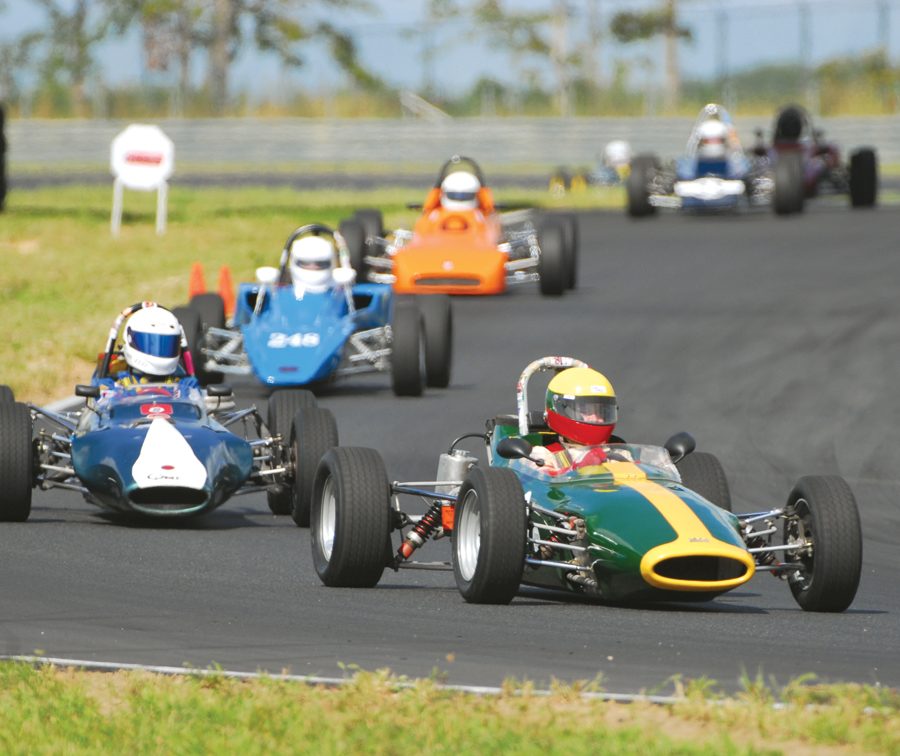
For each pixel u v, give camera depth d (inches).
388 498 1523.1
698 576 1373.0
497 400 2878.9
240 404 2851.9
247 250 4756.4
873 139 7800.2
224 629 1330.0
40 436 1950.1
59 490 2175.2
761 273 4276.6
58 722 1022.4
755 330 3521.2
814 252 4613.7
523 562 1419.8
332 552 1520.7
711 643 1304.1
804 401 2901.1
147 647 1257.4
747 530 1492.4
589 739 969.5
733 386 3016.7
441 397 2908.5
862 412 2822.3
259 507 2137.1
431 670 1181.1
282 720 1012.5
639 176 5516.7
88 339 3304.6
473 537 1473.9
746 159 5610.2
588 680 1152.8
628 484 1475.1
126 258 4618.6
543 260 3917.3
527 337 3467.0
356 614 1403.8
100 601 1449.3
